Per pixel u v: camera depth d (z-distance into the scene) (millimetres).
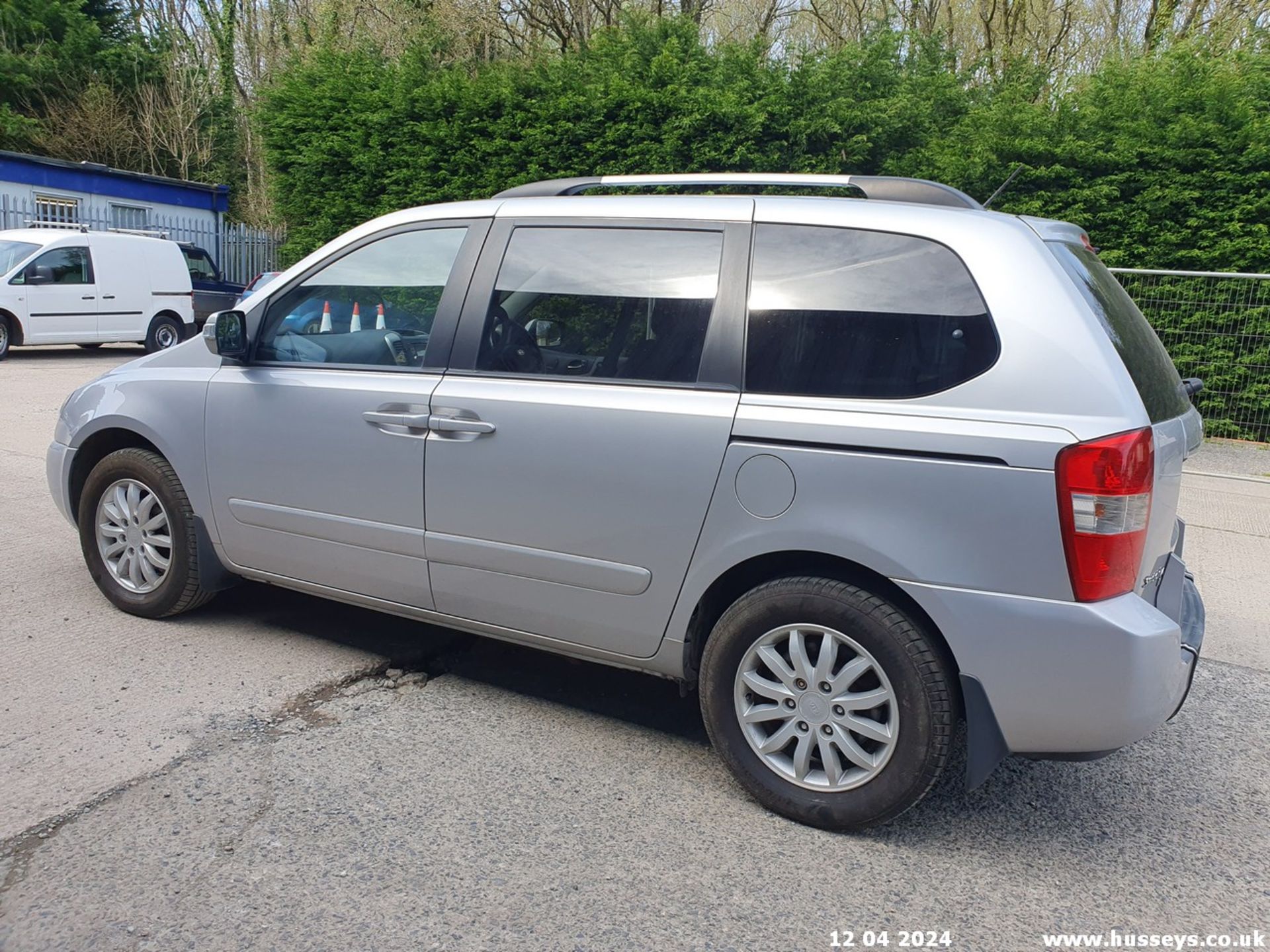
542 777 3209
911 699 2787
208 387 4047
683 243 3225
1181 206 9859
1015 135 10547
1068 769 3451
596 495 3191
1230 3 16250
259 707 3600
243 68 30250
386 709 3654
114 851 2695
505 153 12680
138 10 31516
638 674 4086
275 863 2680
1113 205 10164
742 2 20656
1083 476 2594
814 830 2977
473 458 3406
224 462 4008
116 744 3271
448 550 3504
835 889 2688
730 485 2980
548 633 3422
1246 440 9391
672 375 3139
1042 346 2707
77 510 4609
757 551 2957
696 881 2693
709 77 11898
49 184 20422
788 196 3209
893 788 2840
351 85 14023
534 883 2645
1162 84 10258
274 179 14898
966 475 2693
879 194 3203
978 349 2770
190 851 2711
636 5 18938
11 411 10031
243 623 4418
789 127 11273
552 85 12484
